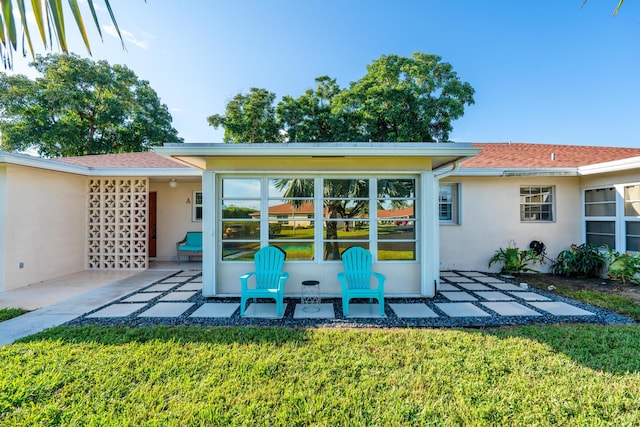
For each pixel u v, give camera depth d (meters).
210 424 2.13
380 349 3.21
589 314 4.35
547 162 8.27
